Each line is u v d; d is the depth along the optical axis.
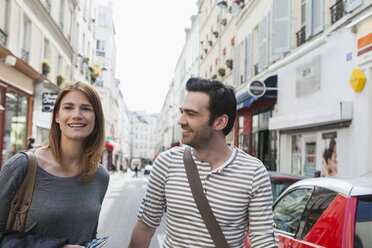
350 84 8.09
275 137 13.38
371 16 7.34
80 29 25.36
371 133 7.48
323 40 9.42
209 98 1.83
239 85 18.22
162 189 1.94
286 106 11.99
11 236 1.67
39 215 1.77
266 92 12.72
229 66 20.31
